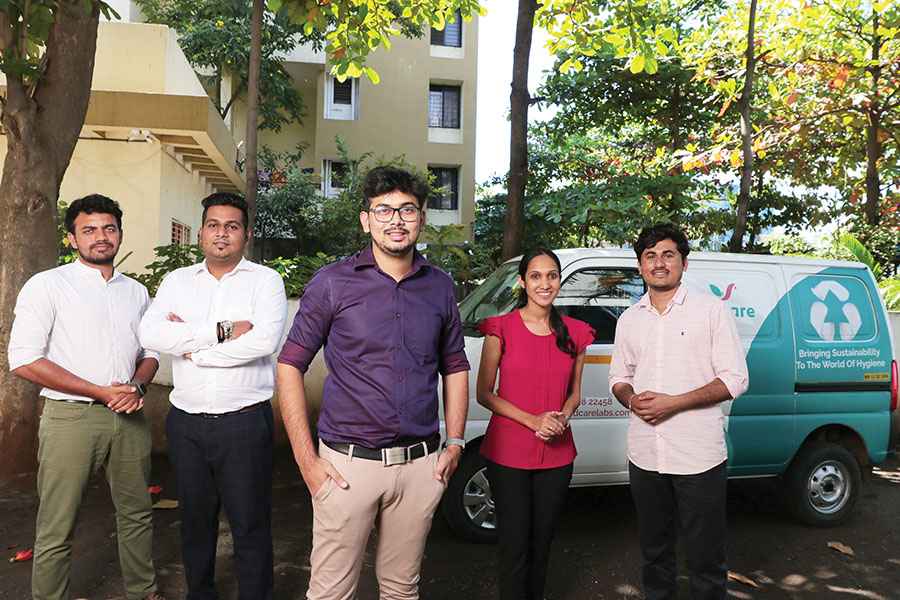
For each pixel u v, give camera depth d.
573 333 3.26
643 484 3.23
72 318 3.07
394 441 2.42
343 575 2.47
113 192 10.03
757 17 11.09
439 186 21.33
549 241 14.85
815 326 4.92
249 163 8.32
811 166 14.45
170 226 10.84
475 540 4.34
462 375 2.68
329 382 2.49
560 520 4.91
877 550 4.50
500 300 4.71
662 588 3.25
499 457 3.15
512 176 7.28
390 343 2.44
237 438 3.04
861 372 4.97
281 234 18.28
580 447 4.42
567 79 13.47
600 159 16.88
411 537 2.52
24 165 5.36
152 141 10.05
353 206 17.41
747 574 4.09
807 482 4.86
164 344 3.00
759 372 4.70
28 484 5.07
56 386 2.95
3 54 5.10
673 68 12.71
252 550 3.10
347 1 6.93
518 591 3.13
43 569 3.02
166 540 4.27
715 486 3.07
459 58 21.17
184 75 11.63
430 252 9.78
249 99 8.34
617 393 3.37
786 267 4.96
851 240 10.10
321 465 2.41
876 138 12.62
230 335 3.02
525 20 7.14
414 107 20.89
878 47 11.84
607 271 4.62
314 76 20.83
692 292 3.22
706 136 13.75
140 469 3.21
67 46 5.49
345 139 20.52
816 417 4.85
